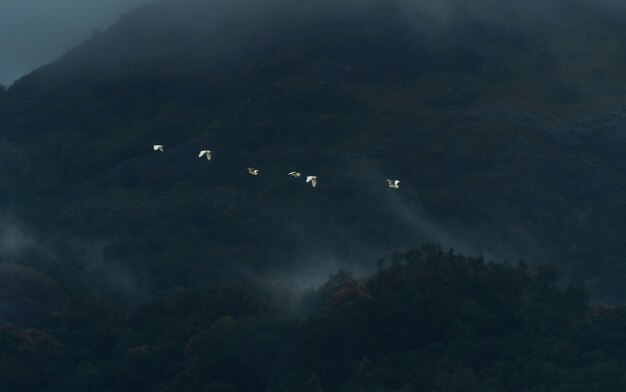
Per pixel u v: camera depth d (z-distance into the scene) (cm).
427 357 17500
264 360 17762
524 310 18212
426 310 18288
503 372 16700
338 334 17975
